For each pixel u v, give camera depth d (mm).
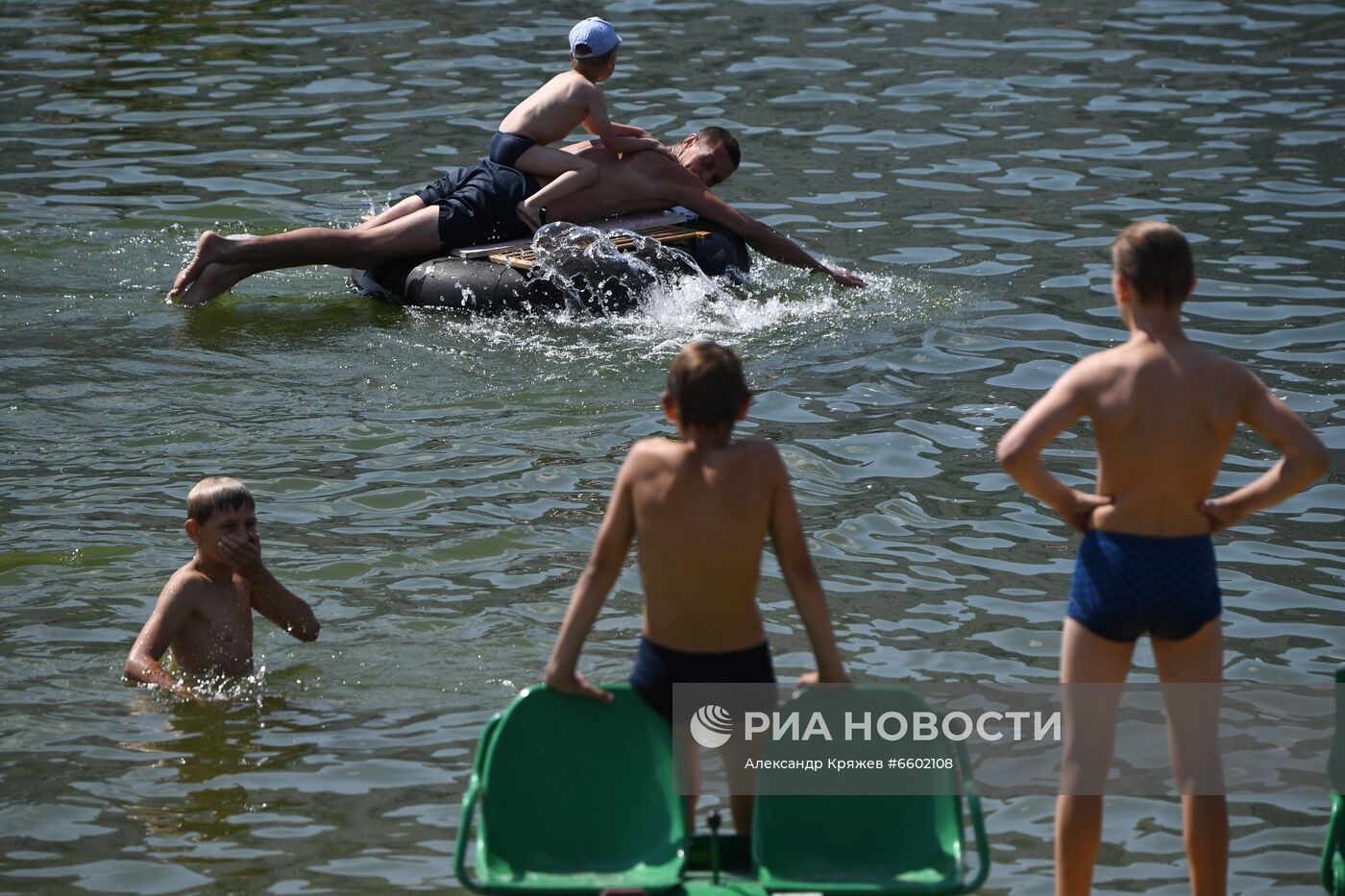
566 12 78125
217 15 77125
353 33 73812
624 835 15656
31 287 42969
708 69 67750
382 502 29031
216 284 41969
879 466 30703
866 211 50312
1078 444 31938
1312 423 32906
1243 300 41219
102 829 18828
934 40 72750
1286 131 58406
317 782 19969
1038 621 24531
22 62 68312
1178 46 71500
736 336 39219
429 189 44844
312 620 23641
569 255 41500
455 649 23516
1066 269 44281
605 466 30906
